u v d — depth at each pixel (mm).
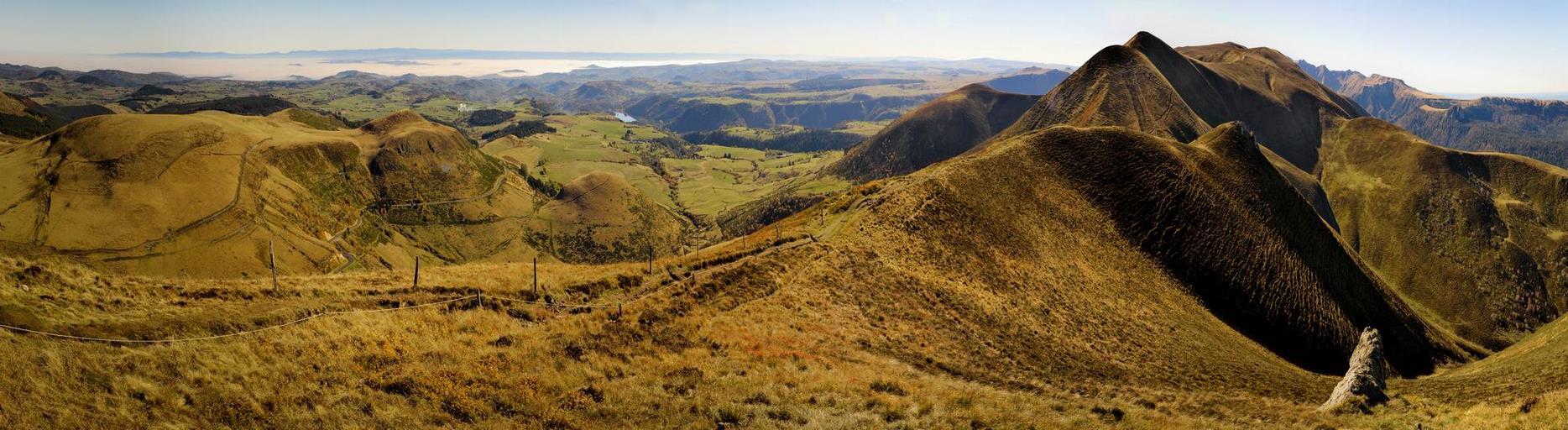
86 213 151625
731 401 24766
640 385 26406
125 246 146750
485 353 27953
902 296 50250
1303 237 94000
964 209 75312
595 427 22156
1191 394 35500
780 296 44156
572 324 33500
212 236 160625
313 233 195625
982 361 39531
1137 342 54625
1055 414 25922
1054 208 86812
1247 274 80562
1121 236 86688
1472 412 26953
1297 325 75188
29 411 17516
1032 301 58750
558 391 24891
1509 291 156625
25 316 22094
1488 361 68000
